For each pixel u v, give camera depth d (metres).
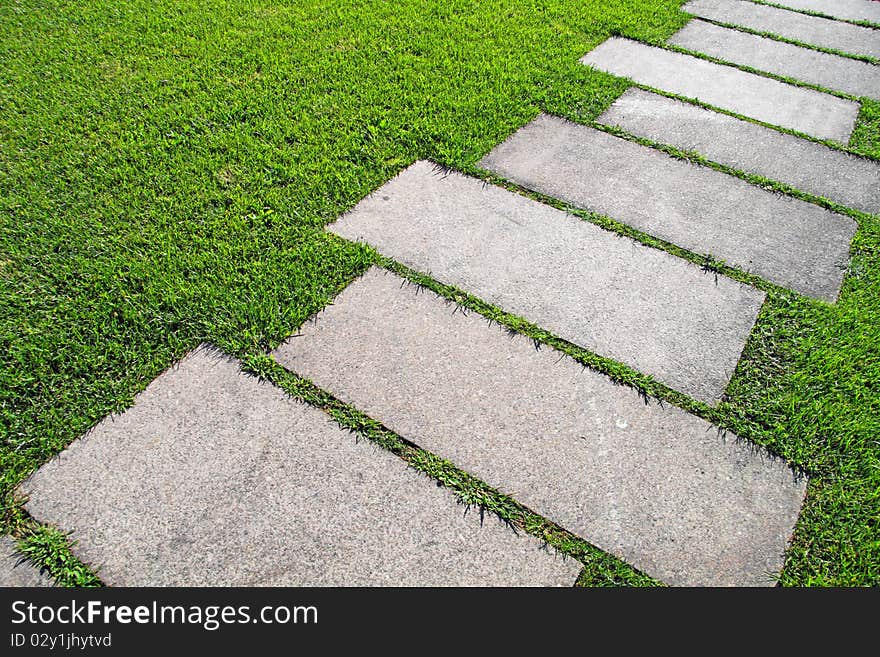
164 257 3.15
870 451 2.52
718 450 2.52
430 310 3.02
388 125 4.12
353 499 2.34
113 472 2.38
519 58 4.94
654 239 3.47
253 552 2.21
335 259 3.21
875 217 3.70
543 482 2.40
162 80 4.45
